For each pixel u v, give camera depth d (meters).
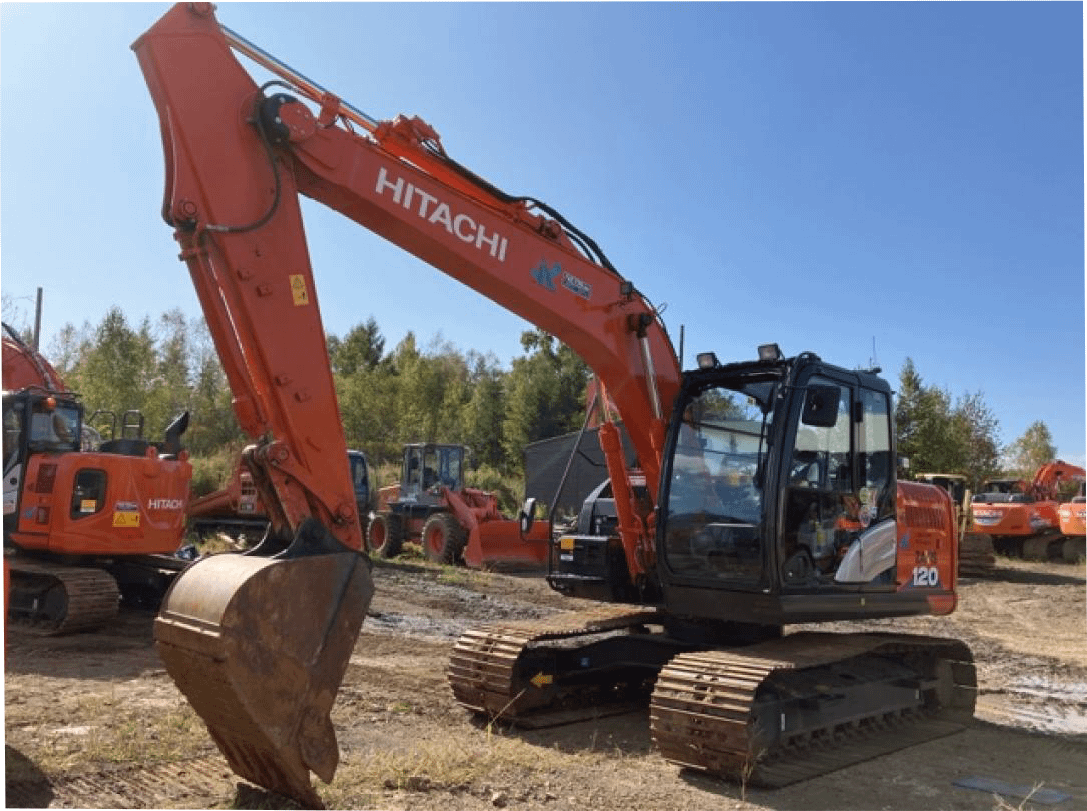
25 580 10.14
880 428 6.96
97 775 5.03
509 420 50.03
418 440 48.84
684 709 5.49
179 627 4.22
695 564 6.35
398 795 4.92
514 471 48.41
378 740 6.00
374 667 8.33
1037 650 11.16
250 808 4.55
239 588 4.12
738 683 5.42
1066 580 19.56
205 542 18.47
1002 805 5.22
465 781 5.19
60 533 9.77
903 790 5.49
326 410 5.04
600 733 6.55
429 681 7.82
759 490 6.11
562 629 6.92
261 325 4.92
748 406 6.32
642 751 6.09
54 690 7.05
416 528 19.56
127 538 10.20
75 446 10.61
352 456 19.92
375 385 49.28
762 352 6.28
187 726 5.94
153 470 10.52
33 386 10.91
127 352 33.28
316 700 4.31
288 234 5.11
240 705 4.09
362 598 4.53
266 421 4.88
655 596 6.93
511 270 6.13
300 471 4.87
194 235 4.86
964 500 20.28
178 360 40.88
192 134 4.91
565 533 7.80
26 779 4.94
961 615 14.10
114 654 8.70
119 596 10.57
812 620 6.26
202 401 40.38
